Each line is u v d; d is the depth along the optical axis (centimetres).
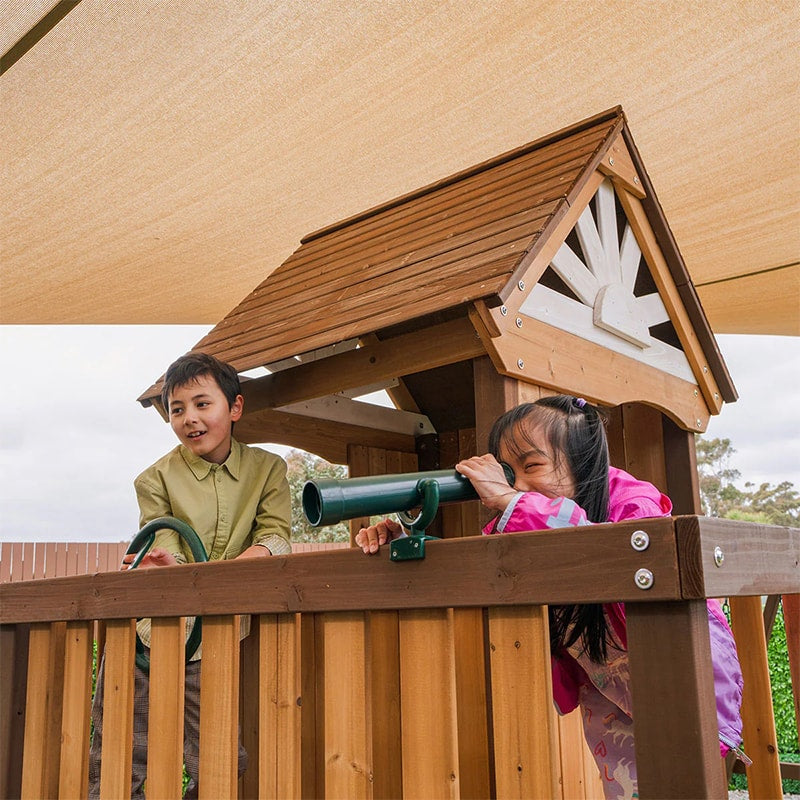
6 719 199
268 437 310
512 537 117
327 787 135
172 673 158
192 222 398
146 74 285
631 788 170
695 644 101
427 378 352
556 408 167
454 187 291
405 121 330
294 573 141
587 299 245
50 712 187
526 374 212
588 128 270
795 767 312
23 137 317
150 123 313
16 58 274
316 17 267
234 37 271
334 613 138
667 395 277
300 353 239
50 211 373
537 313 221
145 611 162
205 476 236
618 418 312
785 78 309
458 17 271
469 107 322
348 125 329
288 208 394
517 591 115
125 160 338
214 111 312
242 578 148
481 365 216
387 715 137
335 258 298
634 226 274
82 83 290
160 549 200
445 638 125
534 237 220
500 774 117
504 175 273
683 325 290
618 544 107
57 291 477
